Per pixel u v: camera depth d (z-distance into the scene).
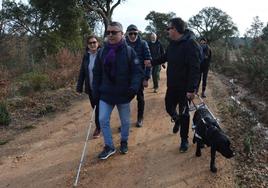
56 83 12.14
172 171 5.80
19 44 25.78
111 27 5.70
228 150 5.33
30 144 6.99
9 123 8.10
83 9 33.53
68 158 6.32
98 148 6.74
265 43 19.30
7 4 30.50
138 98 7.82
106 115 6.04
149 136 7.39
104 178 5.58
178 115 6.59
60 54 16.56
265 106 10.27
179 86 6.11
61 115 9.05
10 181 5.54
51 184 5.44
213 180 5.50
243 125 8.06
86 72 6.92
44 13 30.86
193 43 5.88
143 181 5.50
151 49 10.39
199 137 5.76
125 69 5.82
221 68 20.11
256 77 14.01
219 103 10.32
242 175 5.63
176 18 5.93
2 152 6.59
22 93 10.84
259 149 6.69
